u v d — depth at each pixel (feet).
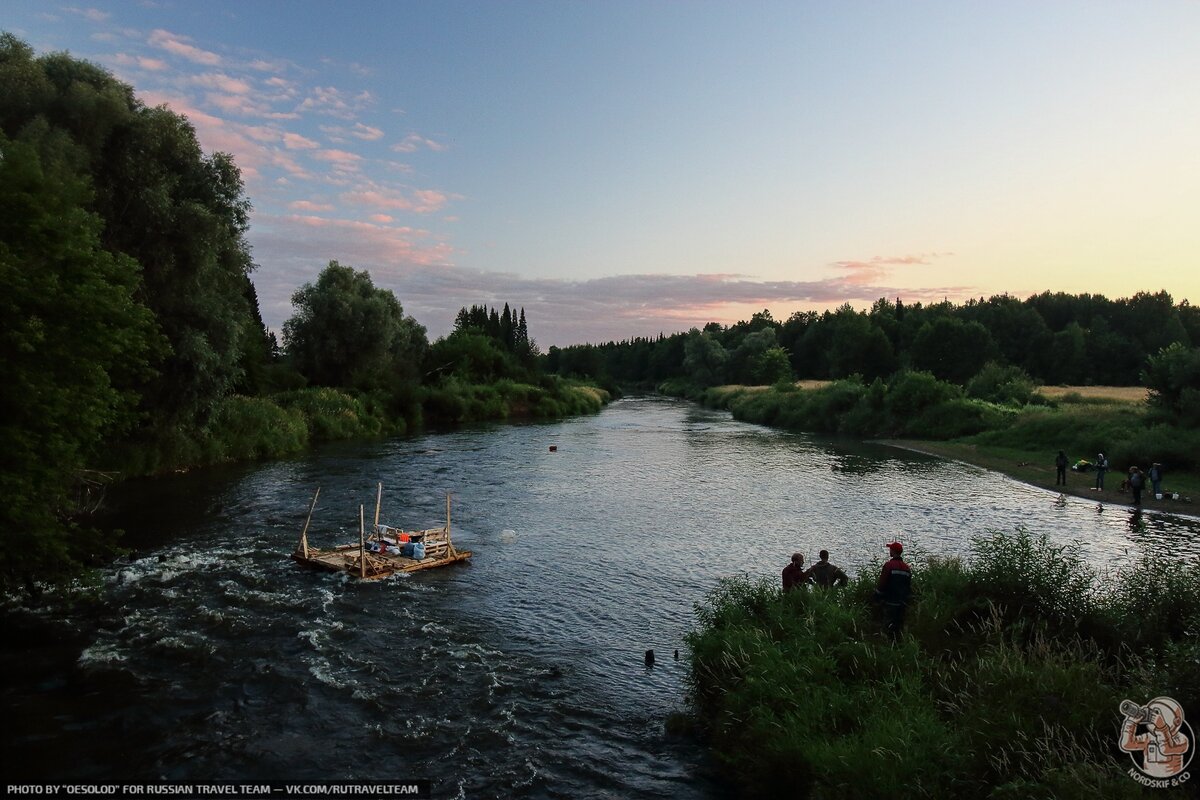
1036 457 146.61
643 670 42.65
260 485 100.73
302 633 46.78
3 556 40.65
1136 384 347.97
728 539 74.64
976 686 30.32
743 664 34.68
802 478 120.06
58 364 43.52
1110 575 59.06
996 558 39.99
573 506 91.86
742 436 196.44
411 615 50.93
